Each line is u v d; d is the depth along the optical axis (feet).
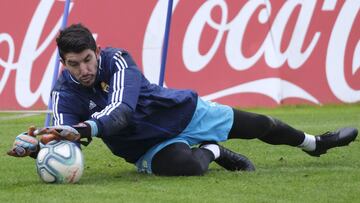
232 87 128.77
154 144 59.00
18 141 55.16
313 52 132.87
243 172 61.00
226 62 129.08
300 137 64.54
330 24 133.90
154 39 126.82
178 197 50.06
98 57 55.93
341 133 65.98
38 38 124.67
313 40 132.98
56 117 57.52
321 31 133.49
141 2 127.54
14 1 126.00
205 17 128.77
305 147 65.51
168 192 51.88
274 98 130.11
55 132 53.21
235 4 130.21
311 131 97.96
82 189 52.80
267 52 130.82
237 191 52.34
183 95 59.11
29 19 125.29
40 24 124.98
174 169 58.34
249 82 129.59
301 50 132.36
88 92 57.21
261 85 129.90
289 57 131.75
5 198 49.93
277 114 121.60
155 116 58.18
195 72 127.85
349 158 70.74
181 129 59.16
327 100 132.67
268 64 130.72
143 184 55.21
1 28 125.29
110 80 56.44
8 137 93.97
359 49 134.82
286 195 50.88
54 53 124.06
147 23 127.13
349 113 122.42
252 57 130.11
